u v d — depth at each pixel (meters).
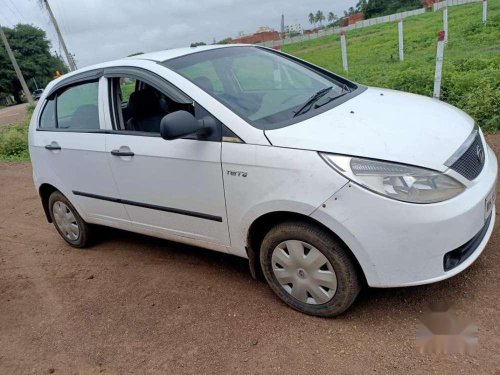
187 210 3.38
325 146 2.68
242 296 3.42
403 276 2.61
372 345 2.71
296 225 2.85
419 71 8.34
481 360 2.48
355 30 31.80
